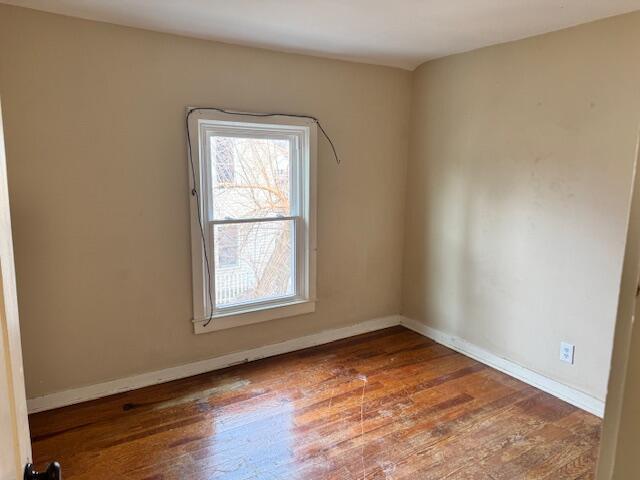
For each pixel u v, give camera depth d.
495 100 3.16
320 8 2.42
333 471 2.18
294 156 3.46
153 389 2.97
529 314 3.05
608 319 2.62
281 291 3.55
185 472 2.17
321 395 2.90
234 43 3.02
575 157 2.71
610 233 2.57
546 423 2.60
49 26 2.46
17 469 0.75
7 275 0.75
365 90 3.65
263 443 2.39
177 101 2.89
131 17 2.55
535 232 2.97
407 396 2.89
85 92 2.60
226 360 3.32
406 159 3.98
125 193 2.79
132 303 2.91
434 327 3.86
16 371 0.78
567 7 2.36
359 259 3.88
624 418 0.51
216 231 3.19
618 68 2.47
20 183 2.49
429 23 2.66
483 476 2.15
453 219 3.58
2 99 2.39
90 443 2.38
